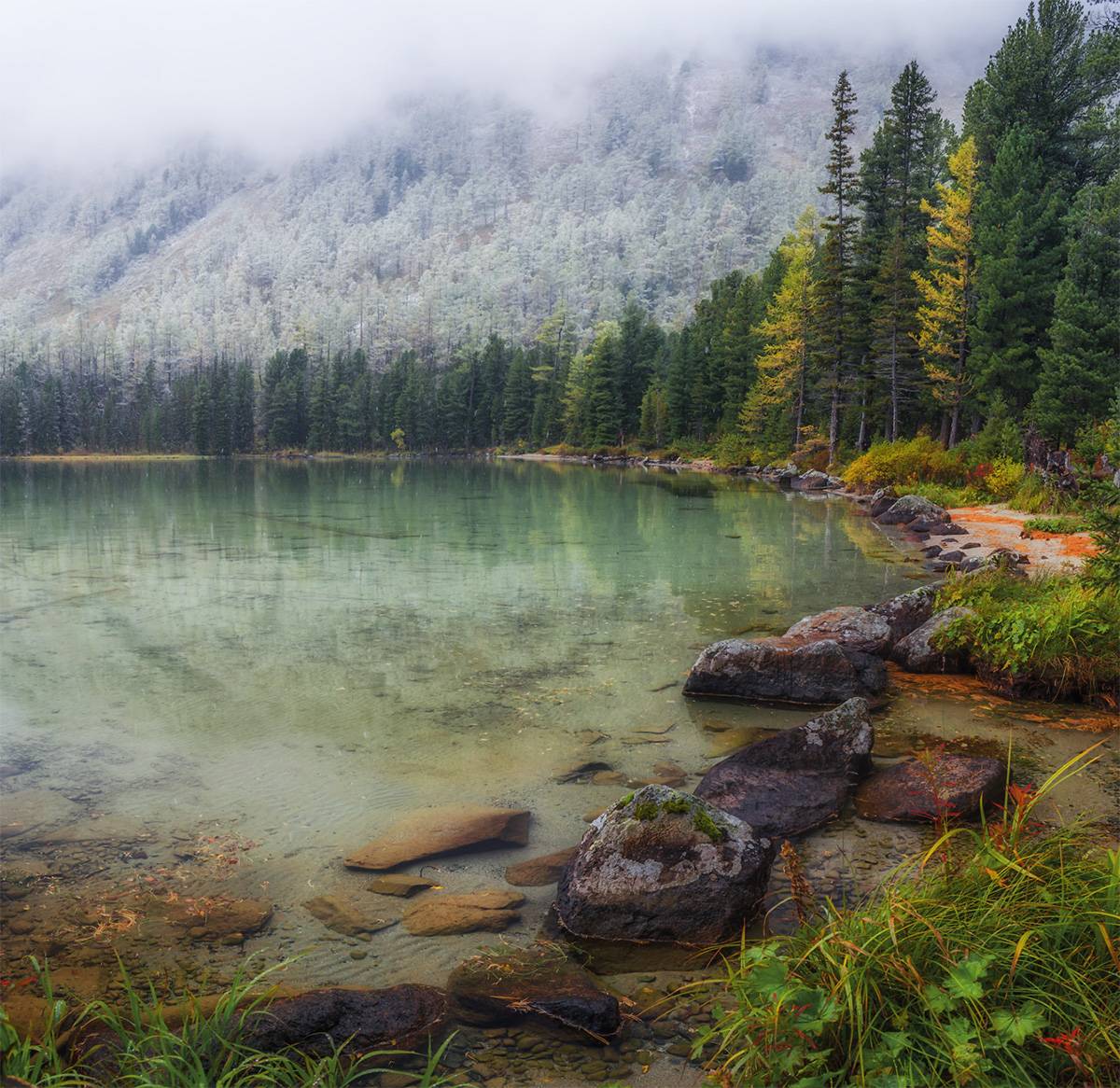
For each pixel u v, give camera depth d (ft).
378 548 60.08
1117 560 29.14
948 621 29.17
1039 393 102.68
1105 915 9.13
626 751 21.02
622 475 188.34
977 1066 7.84
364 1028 10.34
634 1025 10.89
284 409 415.85
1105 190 102.68
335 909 13.66
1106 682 24.85
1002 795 17.17
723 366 265.13
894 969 9.02
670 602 40.24
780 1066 8.36
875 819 16.84
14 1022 10.30
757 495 118.73
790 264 220.02
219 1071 9.32
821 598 41.22
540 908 13.80
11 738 21.83
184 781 19.07
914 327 144.77
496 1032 10.66
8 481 167.53
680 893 13.01
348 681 27.14
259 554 56.59
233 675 27.81
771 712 24.31
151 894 14.11
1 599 40.73
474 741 21.68
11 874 14.75
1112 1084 7.92
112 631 34.06
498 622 35.78
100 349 552.82
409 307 652.89
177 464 297.74
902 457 111.96
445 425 392.27
